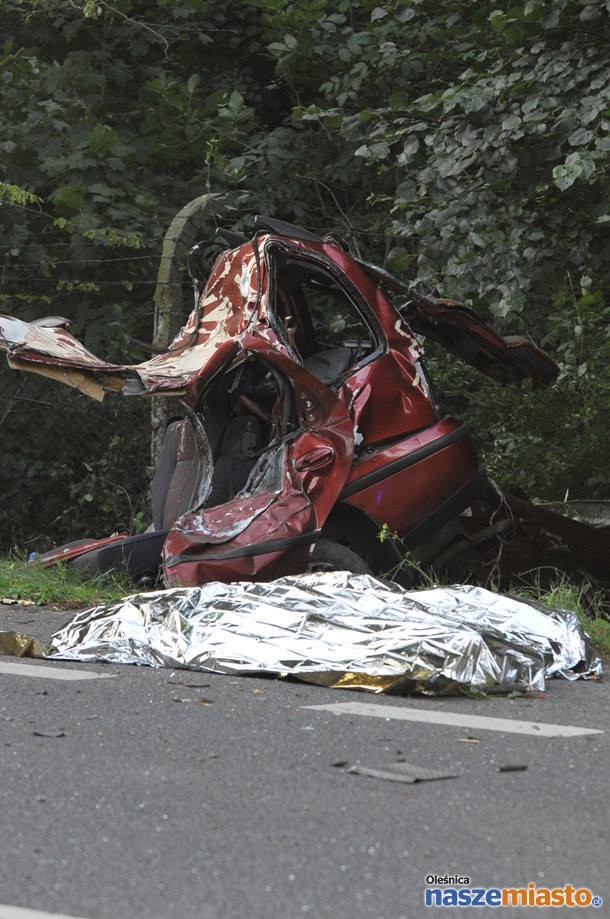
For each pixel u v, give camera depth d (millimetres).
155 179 31438
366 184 32156
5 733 9930
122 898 6449
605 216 20969
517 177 21734
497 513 20141
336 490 17453
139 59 34000
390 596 13898
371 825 7668
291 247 18812
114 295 30594
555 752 9633
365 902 6445
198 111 31625
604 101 19703
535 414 23453
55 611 17812
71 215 29938
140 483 28203
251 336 17766
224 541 17016
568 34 21188
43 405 28469
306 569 17125
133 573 19375
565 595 17609
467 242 21922
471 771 9008
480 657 12234
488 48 22906
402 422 18578
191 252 19906
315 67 31719
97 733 9984
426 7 25391
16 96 30656
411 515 18172
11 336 17922
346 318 28406
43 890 6551
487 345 20641
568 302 23406
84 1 30734
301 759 9273
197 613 13680
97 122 31000
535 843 7375
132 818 7758
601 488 23203
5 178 29891
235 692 11812
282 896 6504
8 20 33250
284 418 17812
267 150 31672
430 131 22812
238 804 8078
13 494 29047
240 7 34781
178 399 18078
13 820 7695
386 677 12016
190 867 6910
